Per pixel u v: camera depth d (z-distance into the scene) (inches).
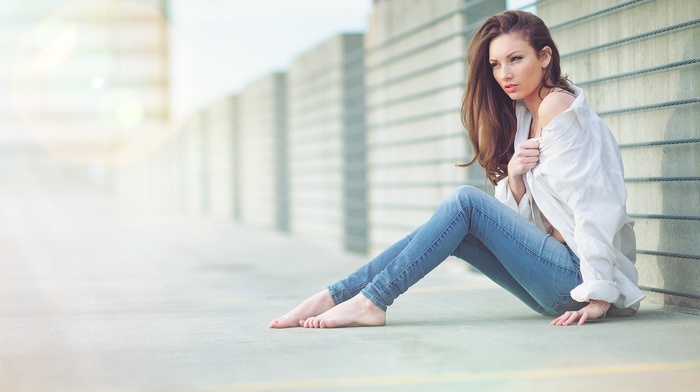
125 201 1278.3
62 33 2107.5
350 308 142.8
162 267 330.6
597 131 138.5
